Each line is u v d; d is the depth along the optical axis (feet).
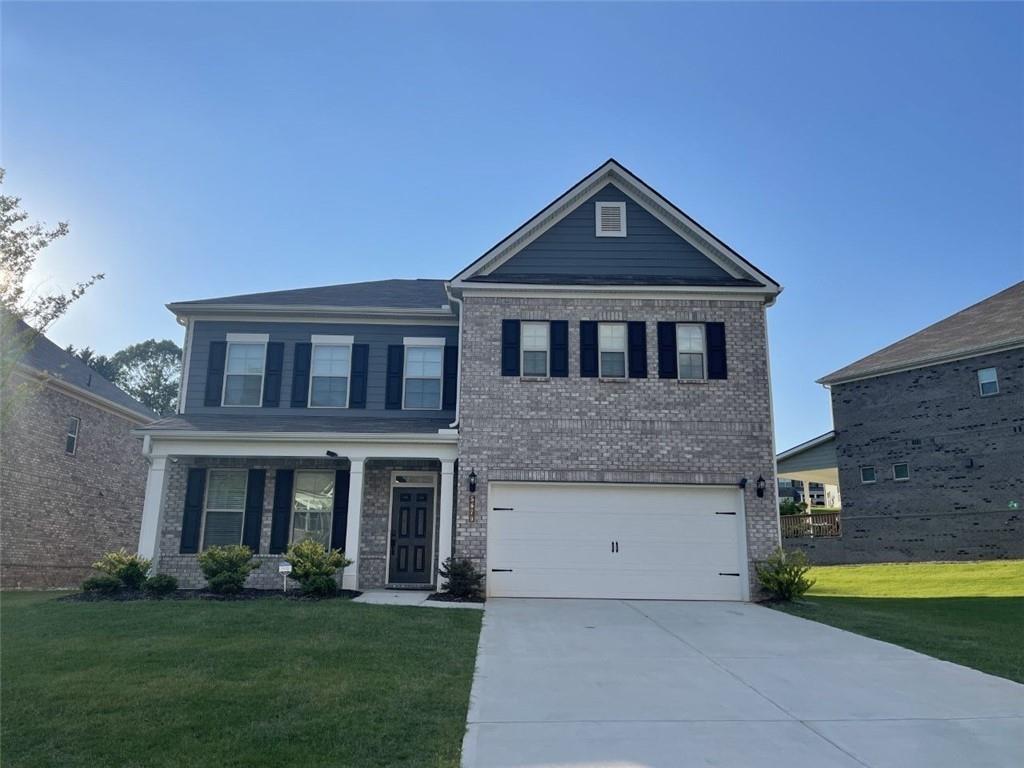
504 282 54.80
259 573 54.29
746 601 50.49
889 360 84.12
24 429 66.08
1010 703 25.50
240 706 23.18
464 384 53.47
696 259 56.75
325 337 59.57
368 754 19.53
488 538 51.39
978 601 51.85
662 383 53.62
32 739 20.40
